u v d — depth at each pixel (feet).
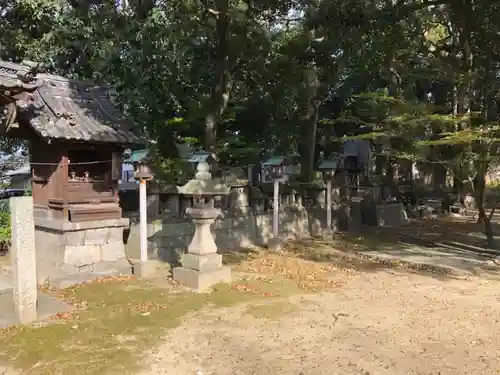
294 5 42.42
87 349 18.24
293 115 57.00
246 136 57.41
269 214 44.57
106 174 31.55
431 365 16.89
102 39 45.21
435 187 85.51
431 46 64.03
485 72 43.01
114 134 29.81
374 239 46.44
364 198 59.11
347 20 36.52
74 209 29.32
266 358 17.60
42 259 30.71
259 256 37.35
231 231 40.73
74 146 29.35
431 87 68.59
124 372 16.33
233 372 16.40
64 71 48.85
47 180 30.55
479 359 17.39
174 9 41.86
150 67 45.55
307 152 53.21
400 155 42.42
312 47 49.65
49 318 21.65
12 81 25.43
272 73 50.29
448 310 23.36
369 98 51.67
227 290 26.66
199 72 49.73
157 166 39.81
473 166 40.55
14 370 16.40
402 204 60.85
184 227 36.35
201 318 22.03
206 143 43.98
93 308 23.32
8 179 48.96
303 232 47.55
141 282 28.48
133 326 20.81
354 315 22.58
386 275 31.37
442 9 47.91
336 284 28.68
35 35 46.32
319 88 53.06
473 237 47.03
